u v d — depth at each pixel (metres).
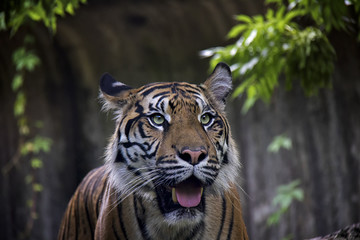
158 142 5.06
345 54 12.41
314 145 13.79
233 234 5.32
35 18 7.31
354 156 13.11
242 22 14.97
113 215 5.34
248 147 15.05
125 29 16.34
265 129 14.64
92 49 16.59
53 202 16.41
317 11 7.06
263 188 14.71
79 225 6.50
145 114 5.18
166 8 15.52
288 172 14.26
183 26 16.17
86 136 16.55
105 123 16.47
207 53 7.82
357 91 12.73
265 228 14.56
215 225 5.25
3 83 16.77
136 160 5.17
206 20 15.76
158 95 5.22
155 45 16.77
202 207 5.19
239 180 15.09
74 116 16.75
